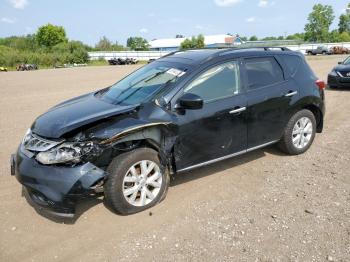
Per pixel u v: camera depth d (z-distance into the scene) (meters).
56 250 3.49
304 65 5.75
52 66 51.44
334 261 3.22
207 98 4.51
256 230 3.72
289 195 4.44
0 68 39.44
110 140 3.76
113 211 4.16
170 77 4.54
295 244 3.47
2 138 7.02
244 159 5.63
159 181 4.24
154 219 3.99
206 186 4.74
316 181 4.80
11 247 3.54
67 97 12.55
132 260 3.32
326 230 3.69
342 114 8.70
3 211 4.18
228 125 4.66
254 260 3.26
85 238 3.67
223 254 3.36
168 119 4.14
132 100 4.43
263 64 5.21
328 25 92.38
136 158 3.96
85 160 3.66
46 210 3.80
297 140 5.64
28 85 17.19
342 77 12.46
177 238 3.63
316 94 5.72
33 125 4.21
